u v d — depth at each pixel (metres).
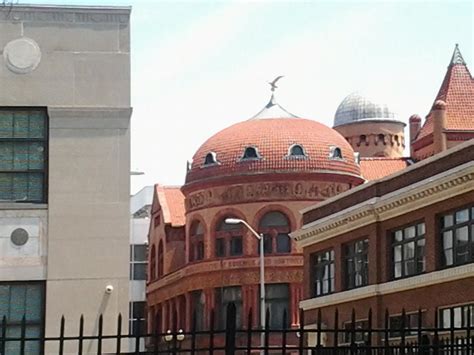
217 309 77.44
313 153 77.25
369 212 50.25
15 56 21.78
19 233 21.39
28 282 21.36
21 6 21.83
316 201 76.44
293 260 75.19
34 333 21.20
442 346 12.84
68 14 22.06
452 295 42.75
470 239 41.78
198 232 80.88
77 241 21.53
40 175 21.72
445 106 86.50
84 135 21.86
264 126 79.62
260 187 76.94
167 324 86.31
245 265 76.06
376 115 107.31
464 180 41.81
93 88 21.97
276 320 74.62
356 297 51.31
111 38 22.19
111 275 21.52
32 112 21.89
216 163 79.00
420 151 91.19
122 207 21.77
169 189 92.69
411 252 47.19
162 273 88.31
